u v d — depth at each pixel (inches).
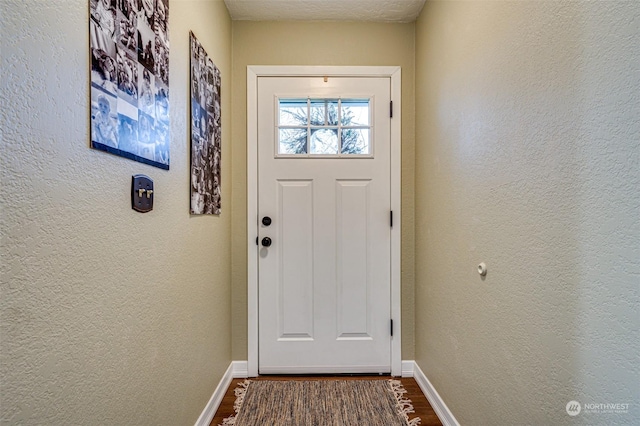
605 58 26.2
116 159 31.6
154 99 38.8
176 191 45.6
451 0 56.2
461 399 52.6
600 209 27.0
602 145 26.6
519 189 37.8
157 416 39.8
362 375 76.4
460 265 52.9
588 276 28.2
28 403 22.2
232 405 64.6
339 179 76.4
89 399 28.0
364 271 76.5
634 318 24.3
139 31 35.3
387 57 76.0
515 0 38.3
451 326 56.4
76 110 26.3
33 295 22.5
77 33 26.3
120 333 32.4
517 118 38.1
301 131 76.4
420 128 72.0
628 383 24.8
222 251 68.1
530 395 35.9
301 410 63.1
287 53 75.5
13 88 20.9
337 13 72.8
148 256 37.9
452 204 55.9
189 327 50.2
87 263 27.7
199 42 54.2
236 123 75.5
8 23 20.5
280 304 76.5
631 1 24.1
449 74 57.2
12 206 21.0
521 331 37.5
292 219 76.2
